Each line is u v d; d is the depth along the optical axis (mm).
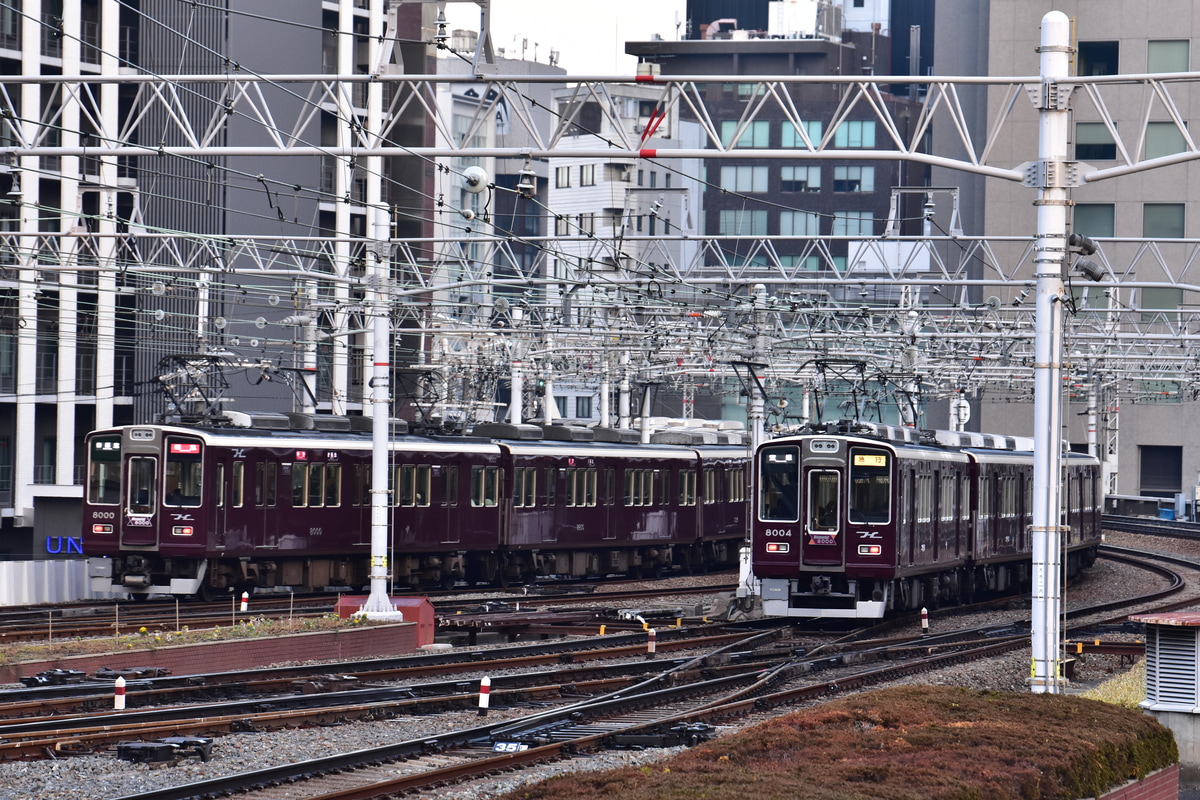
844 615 112000
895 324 181500
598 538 156250
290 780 51938
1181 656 61125
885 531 110312
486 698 68312
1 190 196250
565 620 109375
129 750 54875
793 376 181250
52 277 192000
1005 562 145500
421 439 136625
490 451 143875
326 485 129375
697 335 159500
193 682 72875
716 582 160125
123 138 84562
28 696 67000
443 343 195625
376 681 78438
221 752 57156
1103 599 146375
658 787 41750
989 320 163500
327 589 139625
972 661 93250
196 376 139250
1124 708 56688
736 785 41719
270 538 124750
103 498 122688
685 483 170000
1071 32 72500
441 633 104125
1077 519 165875
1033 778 44344
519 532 146375
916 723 52344
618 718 68062
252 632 87625
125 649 79500
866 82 75688
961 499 128250
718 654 89188
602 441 162625
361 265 114938
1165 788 53438
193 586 120625
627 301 160750
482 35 80375
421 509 136000
